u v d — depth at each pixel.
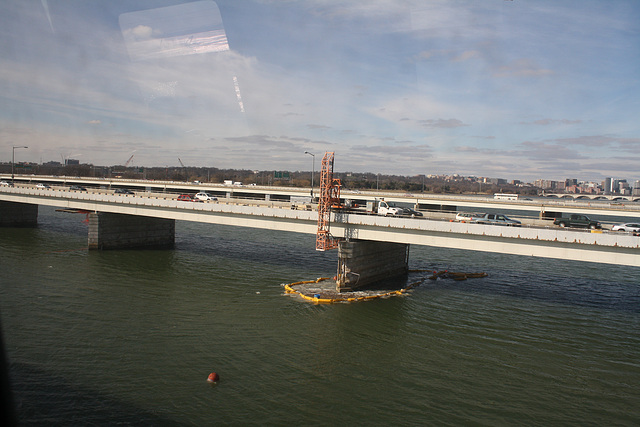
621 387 21.00
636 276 45.53
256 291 35.00
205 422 17.19
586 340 26.62
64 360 21.69
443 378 21.52
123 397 18.64
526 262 52.41
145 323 27.12
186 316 28.67
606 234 26.94
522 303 34.16
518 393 20.27
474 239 32.19
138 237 53.34
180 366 21.64
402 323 28.92
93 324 26.56
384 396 19.69
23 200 60.31
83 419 16.94
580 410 19.00
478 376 21.80
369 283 38.78
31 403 17.81
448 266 48.66
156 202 48.44
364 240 37.72
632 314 31.83
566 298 35.97
